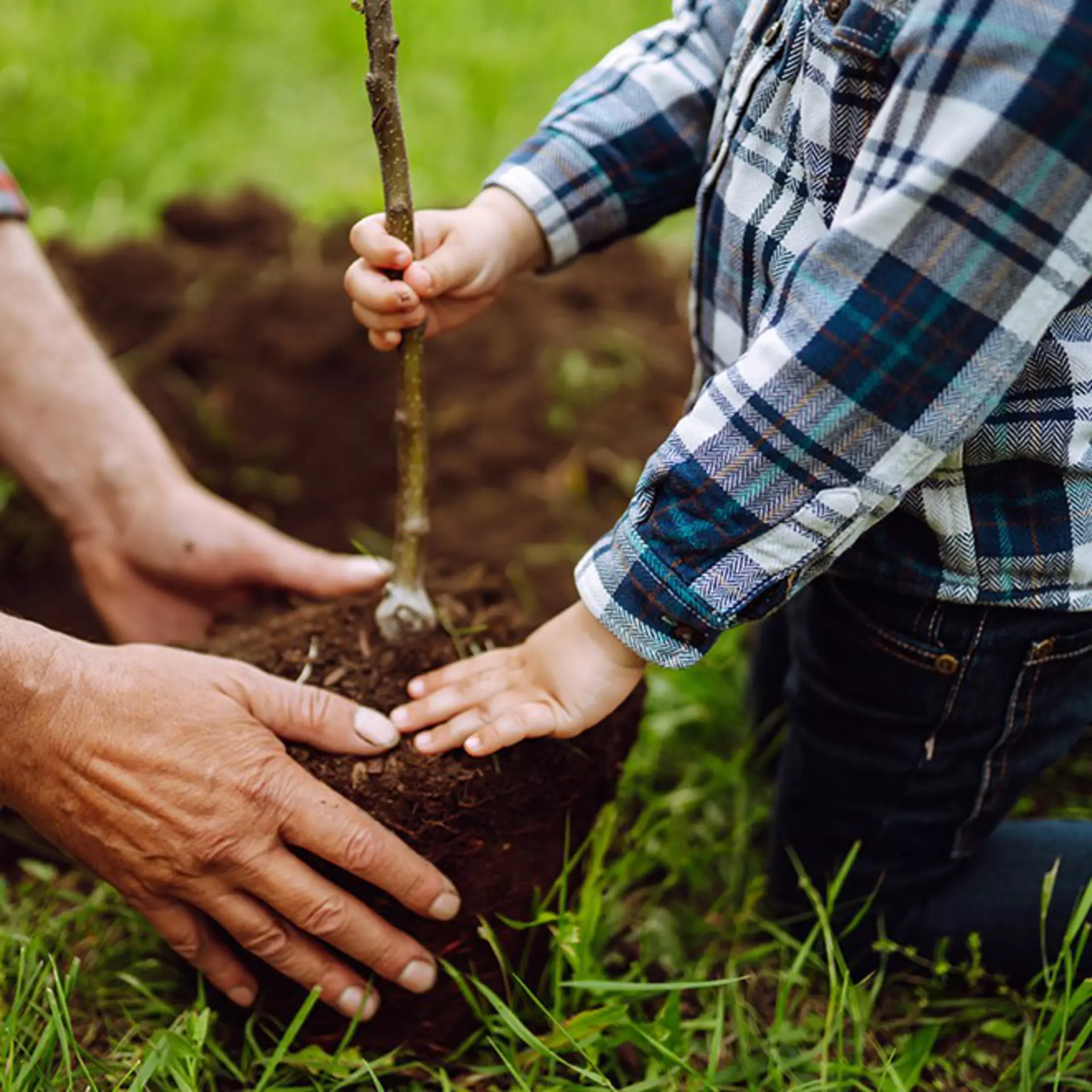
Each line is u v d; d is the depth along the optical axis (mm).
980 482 1077
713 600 1031
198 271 2361
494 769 1159
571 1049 1222
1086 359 1027
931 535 1104
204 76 3178
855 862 1337
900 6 965
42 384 1642
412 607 1287
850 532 1022
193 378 2258
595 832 1326
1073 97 890
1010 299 945
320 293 2318
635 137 1301
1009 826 1365
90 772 1102
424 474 1253
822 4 1025
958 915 1320
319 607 1398
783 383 989
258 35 3418
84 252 2352
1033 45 889
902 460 994
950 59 913
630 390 2316
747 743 1653
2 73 2943
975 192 918
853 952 1381
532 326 2408
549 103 3188
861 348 964
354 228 1147
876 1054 1287
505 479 2197
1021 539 1084
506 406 2285
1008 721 1186
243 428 2207
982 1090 1237
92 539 1713
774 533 1020
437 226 1232
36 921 1398
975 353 960
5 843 1528
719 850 1492
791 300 1001
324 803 1121
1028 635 1134
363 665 1269
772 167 1094
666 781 1649
